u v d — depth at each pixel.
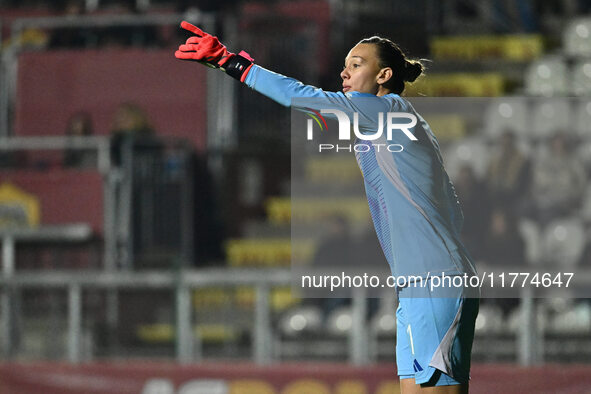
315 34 50.88
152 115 48.19
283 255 45.84
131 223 42.38
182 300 35.03
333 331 35.69
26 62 49.03
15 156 46.34
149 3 52.47
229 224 47.06
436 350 14.46
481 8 56.00
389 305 35.22
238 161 47.66
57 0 52.88
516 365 33.28
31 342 36.06
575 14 56.38
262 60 49.31
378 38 15.33
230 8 52.62
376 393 33.47
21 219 42.88
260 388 34.09
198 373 34.31
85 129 47.56
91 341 35.94
